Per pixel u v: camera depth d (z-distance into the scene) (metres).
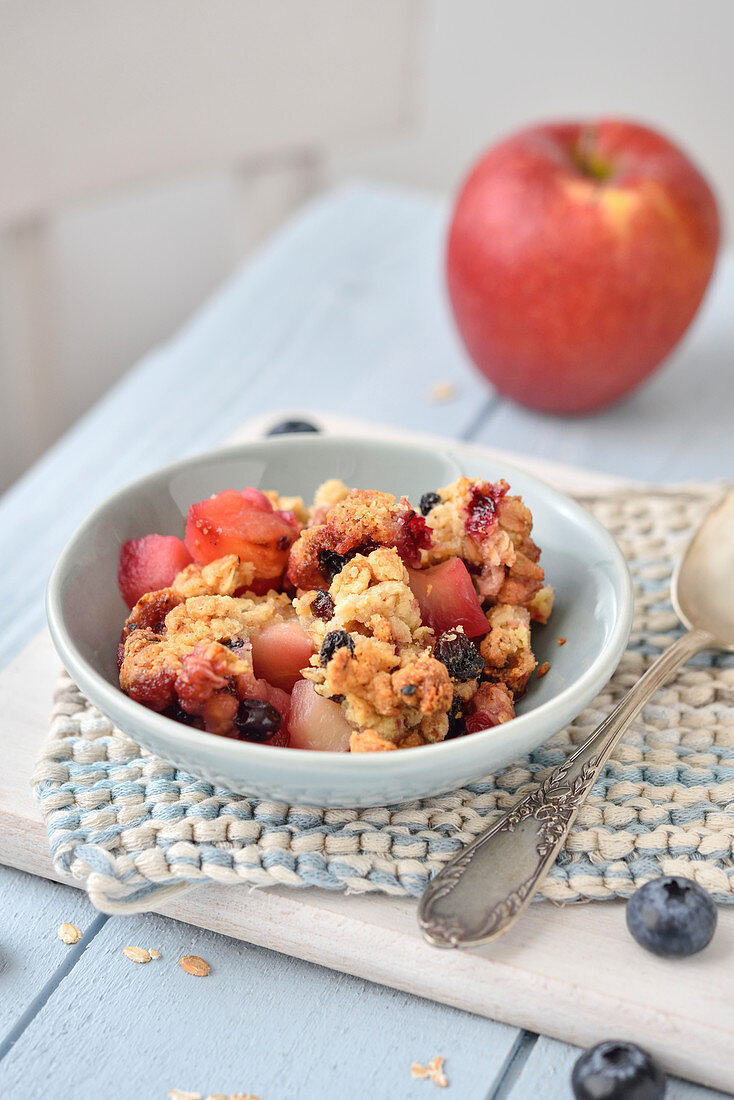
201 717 0.32
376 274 0.58
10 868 0.34
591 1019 0.30
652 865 0.32
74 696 0.35
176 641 0.33
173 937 0.32
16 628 0.40
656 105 0.86
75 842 0.32
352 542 0.34
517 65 0.87
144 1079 0.30
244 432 0.45
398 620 0.33
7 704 0.36
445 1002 0.31
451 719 0.33
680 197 0.44
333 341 0.53
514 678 0.34
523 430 0.48
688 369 0.51
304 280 0.57
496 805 0.33
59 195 0.68
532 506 0.36
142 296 0.91
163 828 0.32
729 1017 0.30
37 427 0.80
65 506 0.44
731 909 0.32
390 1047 0.31
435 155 0.93
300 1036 0.31
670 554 0.40
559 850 0.32
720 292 0.56
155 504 0.36
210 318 0.54
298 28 0.70
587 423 0.49
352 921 0.31
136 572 0.35
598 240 0.44
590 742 0.34
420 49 0.76
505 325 0.45
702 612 0.38
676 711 0.36
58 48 0.63
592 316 0.44
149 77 0.67
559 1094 0.30
